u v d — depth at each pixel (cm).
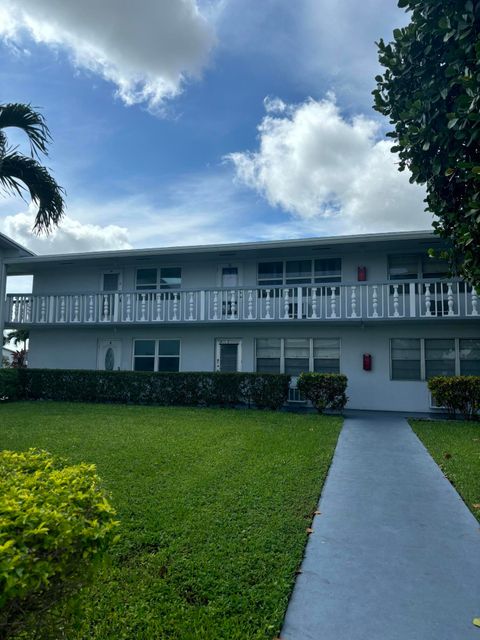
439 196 446
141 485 564
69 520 191
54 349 1778
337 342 1490
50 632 201
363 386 1443
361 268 1484
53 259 1664
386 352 1437
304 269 1565
